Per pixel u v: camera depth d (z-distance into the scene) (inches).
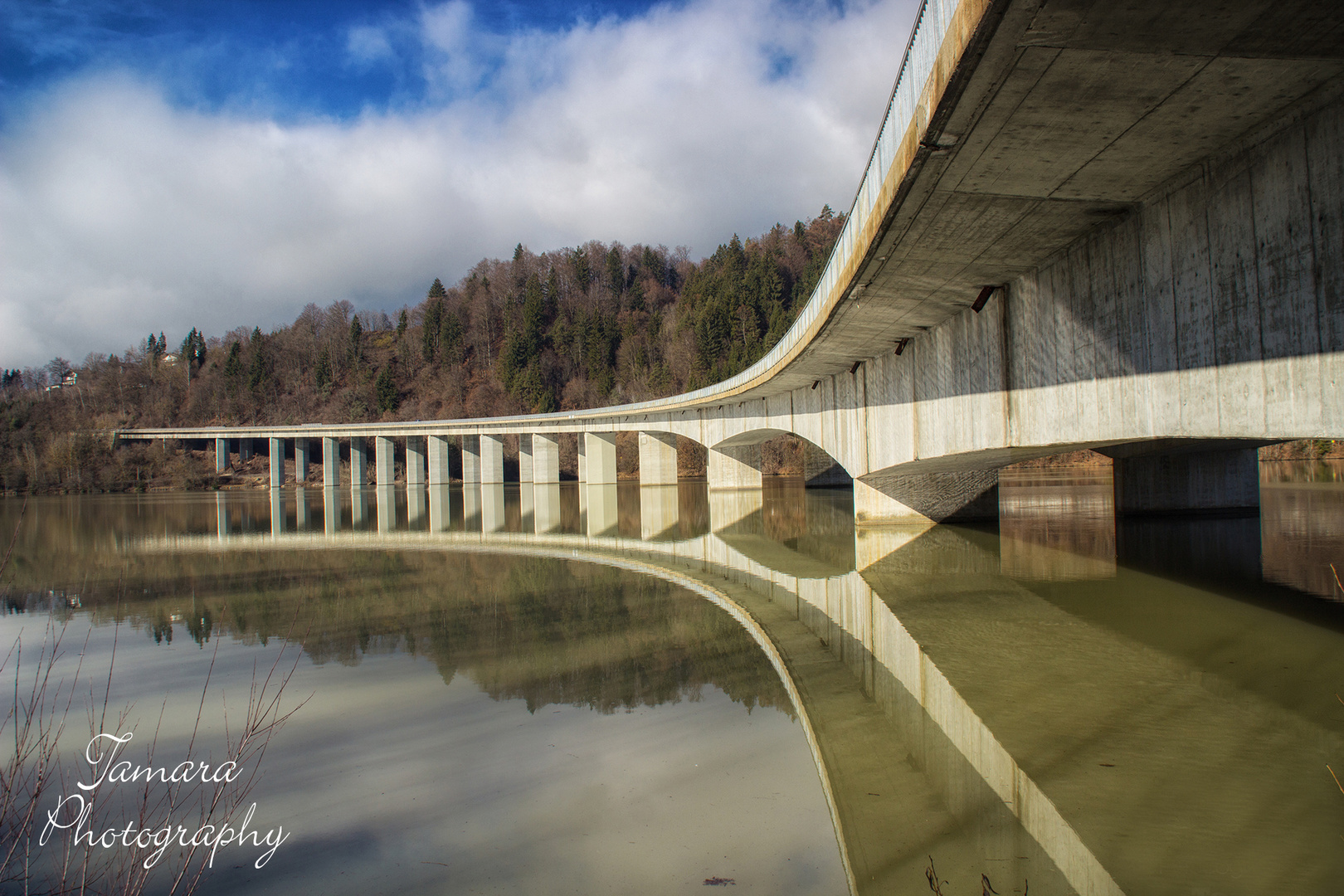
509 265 5438.0
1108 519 1057.5
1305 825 222.2
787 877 199.0
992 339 587.5
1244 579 618.5
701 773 270.4
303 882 198.4
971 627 487.5
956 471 1027.3
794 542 1002.1
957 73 245.9
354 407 4397.1
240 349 4955.7
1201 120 283.0
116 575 773.9
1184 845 212.4
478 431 2765.7
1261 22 213.3
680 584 697.0
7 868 179.6
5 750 286.7
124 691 374.3
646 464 2477.9
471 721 328.5
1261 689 353.1
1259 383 300.0
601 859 210.1
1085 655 415.5
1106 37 222.8
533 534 1179.3
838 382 1101.7
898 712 332.5
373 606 596.1
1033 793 248.8
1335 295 260.2
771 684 376.8
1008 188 357.7
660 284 5162.4
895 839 219.6
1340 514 1029.8
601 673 402.3
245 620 546.9
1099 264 422.6
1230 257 313.1
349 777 269.6
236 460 3848.4
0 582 734.5
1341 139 254.8
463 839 223.1
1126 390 399.9
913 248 461.1
